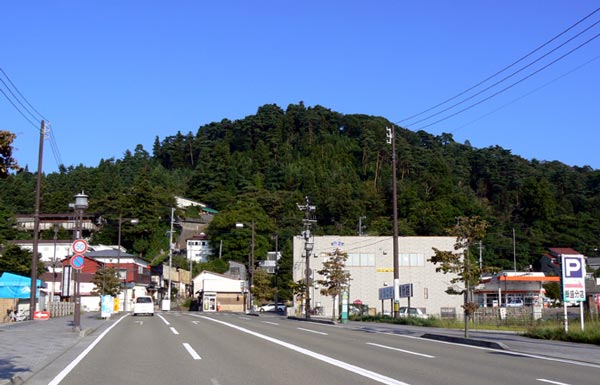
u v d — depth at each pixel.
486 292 62.72
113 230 94.50
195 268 98.50
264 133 162.50
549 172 133.62
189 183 136.38
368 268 67.75
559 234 98.12
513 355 15.65
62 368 12.95
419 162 133.38
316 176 127.69
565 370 12.46
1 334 22.55
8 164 9.23
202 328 27.58
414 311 51.75
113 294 51.28
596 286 60.53
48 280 70.06
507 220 108.38
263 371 12.11
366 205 110.19
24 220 98.06
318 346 18.02
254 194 115.31
